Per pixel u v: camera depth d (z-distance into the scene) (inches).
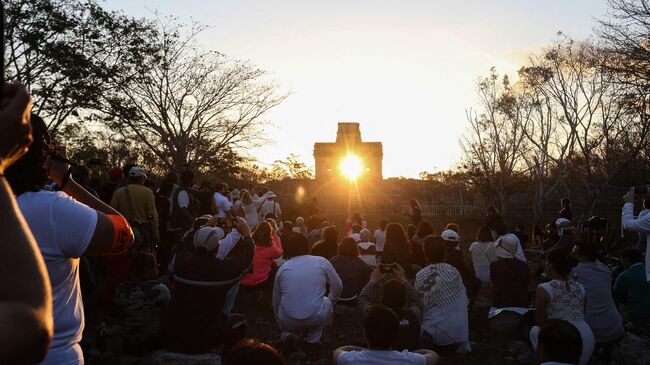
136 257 251.9
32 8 790.5
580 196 1766.7
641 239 394.3
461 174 2046.0
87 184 285.3
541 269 551.8
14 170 92.7
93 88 856.9
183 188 418.0
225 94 1027.9
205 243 221.5
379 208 2325.3
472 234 1465.3
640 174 1536.7
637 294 334.0
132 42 889.5
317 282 284.0
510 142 1861.5
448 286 284.2
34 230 90.7
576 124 1604.3
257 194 666.2
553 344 171.8
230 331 237.1
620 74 975.0
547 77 1617.9
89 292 246.8
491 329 327.0
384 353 174.1
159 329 233.6
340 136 2866.6
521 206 2020.2
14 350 37.6
